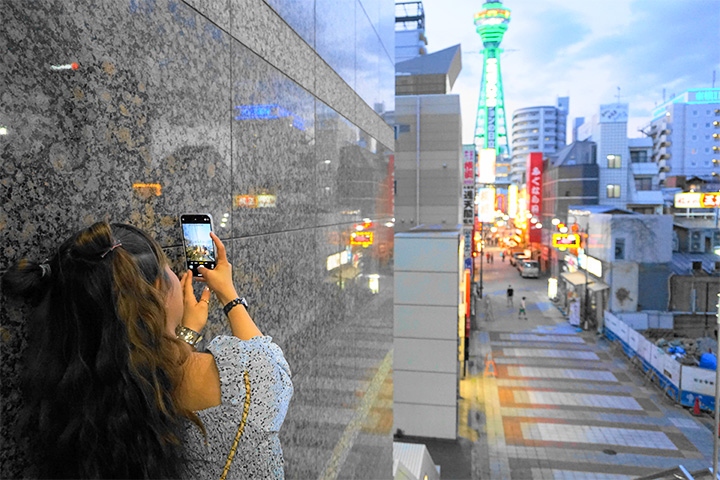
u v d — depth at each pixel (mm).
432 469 10797
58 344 846
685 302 27594
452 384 16047
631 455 14586
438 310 16156
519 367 22750
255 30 1966
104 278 821
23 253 957
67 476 855
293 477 2361
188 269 1362
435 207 26125
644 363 21750
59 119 1035
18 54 934
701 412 17516
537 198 60625
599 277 29734
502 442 15641
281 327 2258
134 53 1260
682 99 76562
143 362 830
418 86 31281
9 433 937
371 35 4293
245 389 968
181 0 1459
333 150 3117
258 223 2014
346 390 3416
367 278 4102
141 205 1291
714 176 74500
